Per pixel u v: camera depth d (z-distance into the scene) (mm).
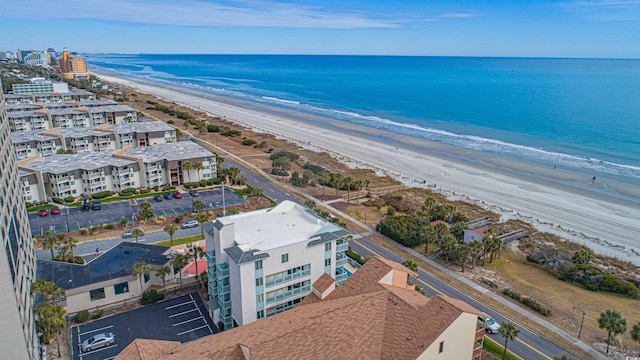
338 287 53375
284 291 57562
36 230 89125
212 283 60375
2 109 61250
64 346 53719
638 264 83188
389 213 103625
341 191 124312
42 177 104062
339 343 41000
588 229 99562
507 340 55469
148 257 70375
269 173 139375
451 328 40969
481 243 79062
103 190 112062
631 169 144500
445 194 122062
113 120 184500
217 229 55188
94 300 61500
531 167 148000
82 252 80062
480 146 179750
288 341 39406
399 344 41094
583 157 159750
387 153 168000
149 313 61219
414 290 57656
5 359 42062
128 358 39688
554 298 70000
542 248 88938
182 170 120625
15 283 44469
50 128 171000
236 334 43531
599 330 61000
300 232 61281
